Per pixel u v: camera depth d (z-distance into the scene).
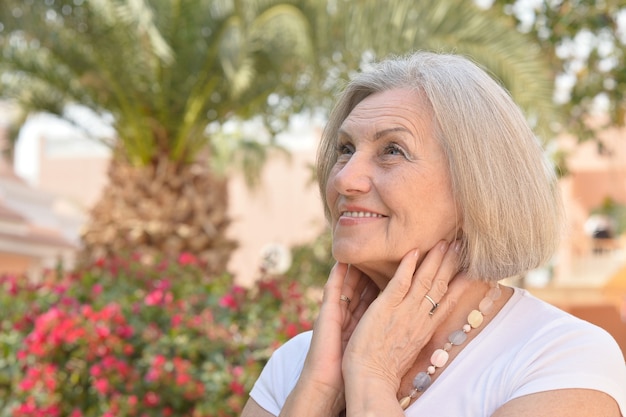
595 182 20.55
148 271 6.64
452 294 1.96
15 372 5.48
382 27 7.06
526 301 1.94
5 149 9.88
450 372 1.87
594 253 20.25
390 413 1.83
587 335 1.82
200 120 8.87
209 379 5.08
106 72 8.34
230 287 6.30
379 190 1.95
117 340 5.30
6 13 7.91
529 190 1.95
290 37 7.99
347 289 2.12
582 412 1.72
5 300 6.14
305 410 1.94
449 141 1.94
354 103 2.16
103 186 9.36
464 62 2.04
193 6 7.92
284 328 5.32
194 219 8.99
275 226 22.83
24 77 9.02
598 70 10.09
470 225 1.93
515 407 1.74
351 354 1.91
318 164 2.23
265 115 9.14
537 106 7.20
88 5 7.87
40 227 18.23
